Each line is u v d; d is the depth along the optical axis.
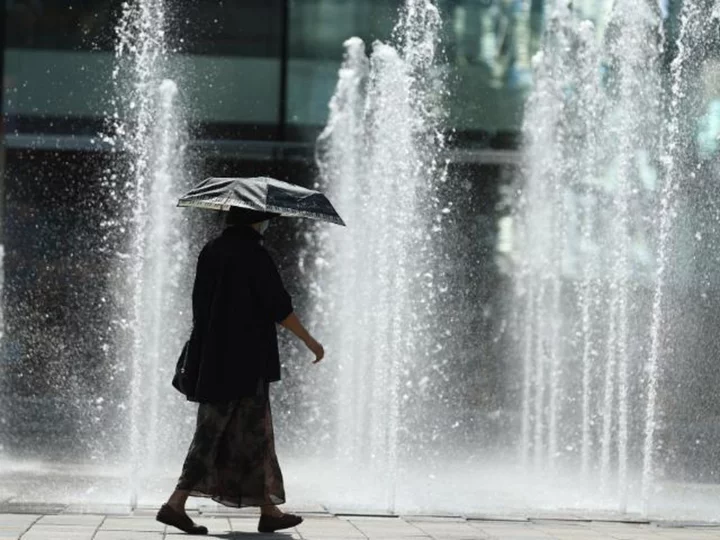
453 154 47.75
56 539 16.50
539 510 23.12
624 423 30.64
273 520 18.00
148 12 44.72
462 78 48.22
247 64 49.22
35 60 48.12
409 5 41.75
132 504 21.89
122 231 44.72
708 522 21.92
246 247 17.89
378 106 41.41
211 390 17.52
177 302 43.22
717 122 40.56
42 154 47.03
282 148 48.94
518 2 48.44
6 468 28.03
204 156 48.25
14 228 45.88
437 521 20.28
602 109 43.94
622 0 43.12
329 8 49.59
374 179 41.19
